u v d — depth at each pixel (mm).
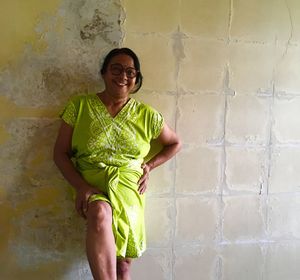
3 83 2061
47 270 2225
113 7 2123
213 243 2414
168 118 2266
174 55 2227
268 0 2314
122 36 2150
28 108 2105
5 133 2098
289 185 2473
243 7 2281
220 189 2387
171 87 2246
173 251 2371
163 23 2189
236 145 2375
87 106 1979
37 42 2070
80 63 2129
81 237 2240
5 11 2020
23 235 2178
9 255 2178
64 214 2207
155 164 2135
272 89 2377
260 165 2422
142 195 2057
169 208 2340
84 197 1866
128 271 2135
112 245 1788
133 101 2043
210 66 2279
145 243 2119
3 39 2033
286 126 2424
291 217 2502
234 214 2424
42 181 2164
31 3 2043
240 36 2297
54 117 2135
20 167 2135
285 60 2375
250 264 2480
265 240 2480
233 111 2344
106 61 1983
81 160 1996
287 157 2453
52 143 2146
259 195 2441
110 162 1957
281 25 2346
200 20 2234
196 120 2303
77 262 2248
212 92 2303
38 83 2098
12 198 2145
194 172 2342
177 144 2170
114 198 1881
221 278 2451
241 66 2320
